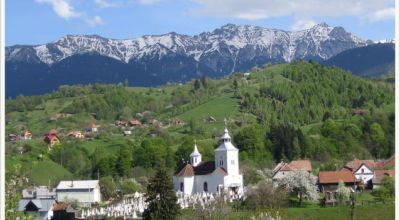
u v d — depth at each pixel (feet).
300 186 400.26
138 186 569.23
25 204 384.27
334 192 401.49
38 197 416.26
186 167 539.70
